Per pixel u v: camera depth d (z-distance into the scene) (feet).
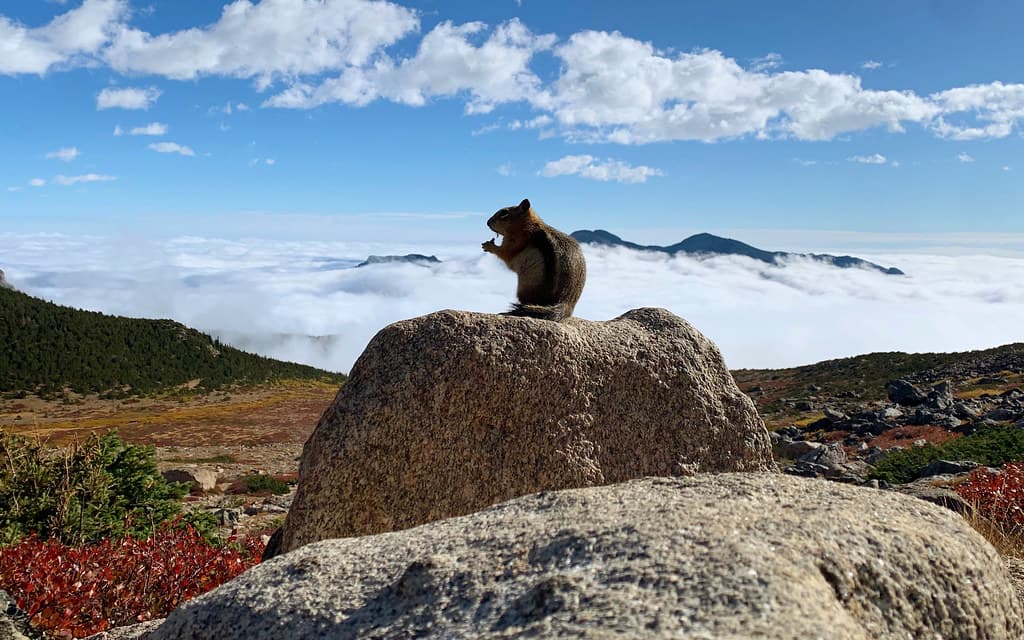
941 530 1.40
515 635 1.03
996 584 1.36
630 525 1.28
